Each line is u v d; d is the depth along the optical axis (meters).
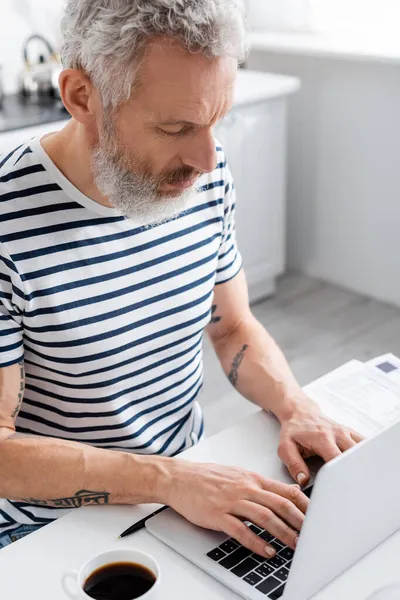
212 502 1.07
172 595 0.97
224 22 0.97
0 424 1.17
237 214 3.19
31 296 1.16
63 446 1.15
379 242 3.38
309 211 3.60
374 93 3.15
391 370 1.45
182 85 0.98
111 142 1.06
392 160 3.20
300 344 3.15
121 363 1.26
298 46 3.26
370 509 0.97
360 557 1.02
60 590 0.98
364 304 3.45
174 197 1.11
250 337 1.46
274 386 1.36
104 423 1.29
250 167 3.15
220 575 0.99
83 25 1.01
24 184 1.17
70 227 1.18
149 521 1.09
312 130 3.44
